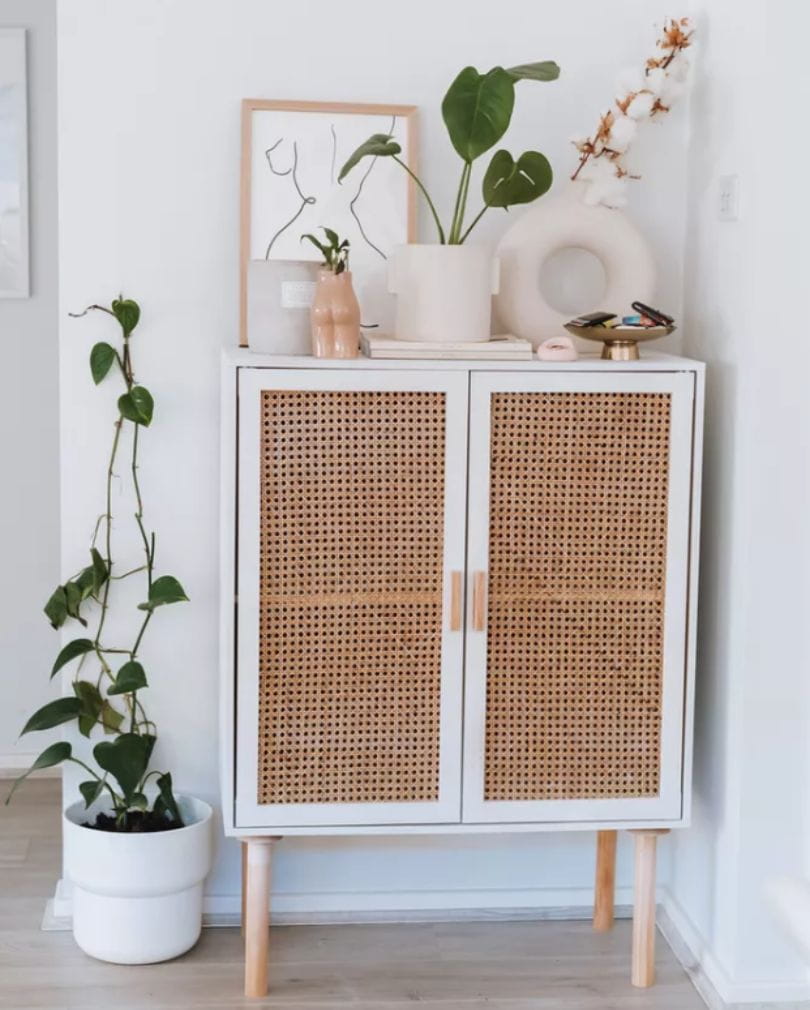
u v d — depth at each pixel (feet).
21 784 12.95
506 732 8.76
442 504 8.50
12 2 12.39
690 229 9.67
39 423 12.87
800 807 8.85
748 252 8.58
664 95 9.29
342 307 8.43
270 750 8.63
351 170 9.48
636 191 9.77
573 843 10.28
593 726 8.80
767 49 8.32
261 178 9.41
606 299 9.39
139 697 9.82
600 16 9.59
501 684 8.71
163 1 9.27
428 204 9.30
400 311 8.80
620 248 9.32
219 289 9.54
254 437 8.35
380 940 9.82
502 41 9.55
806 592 8.71
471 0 9.50
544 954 9.66
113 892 9.10
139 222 9.43
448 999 8.99
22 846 11.41
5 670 13.05
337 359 8.39
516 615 8.66
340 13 9.41
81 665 9.72
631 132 9.15
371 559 8.53
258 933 8.89
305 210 9.48
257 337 8.77
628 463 8.61
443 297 8.62
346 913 10.11
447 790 8.74
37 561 12.99
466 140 8.64
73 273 9.43
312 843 10.06
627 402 8.57
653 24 9.62
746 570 8.66
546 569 8.64
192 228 9.47
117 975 9.17
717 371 9.13
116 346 9.53
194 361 9.59
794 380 8.57
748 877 8.82
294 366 8.31
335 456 8.42
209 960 9.45
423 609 8.59
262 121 9.36
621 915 10.30
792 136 8.39
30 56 12.45
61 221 9.38
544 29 9.56
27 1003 8.75
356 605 8.56
